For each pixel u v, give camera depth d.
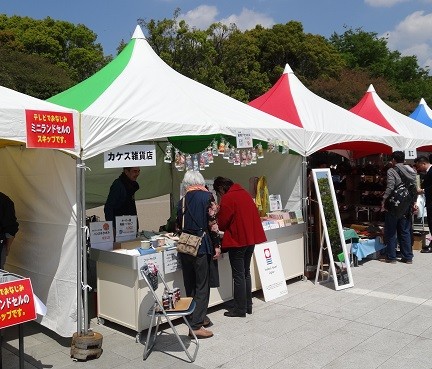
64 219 4.68
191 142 6.69
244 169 7.94
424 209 10.85
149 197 8.88
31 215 5.17
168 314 4.29
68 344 4.76
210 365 4.19
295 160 7.22
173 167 8.95
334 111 8.54
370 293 6.34
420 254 8.98
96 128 4.48
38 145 4.05
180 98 5.66
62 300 4.70
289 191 7.32
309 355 4.36
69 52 35.03
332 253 6.73
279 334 4.90
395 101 36.19
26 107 4.03
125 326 4.93
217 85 26.78
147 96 5.36
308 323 5.21
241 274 5.38
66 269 4.66
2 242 4.93
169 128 5.04
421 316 5.39
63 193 4.66
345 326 5.09
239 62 31.14
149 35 26.73
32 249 5.18
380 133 8.55
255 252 6.11
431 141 10.60
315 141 7.08
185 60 26.45
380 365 4.12
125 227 5.52
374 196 9.36
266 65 34.56
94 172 8.13
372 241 8.34
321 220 6.84
